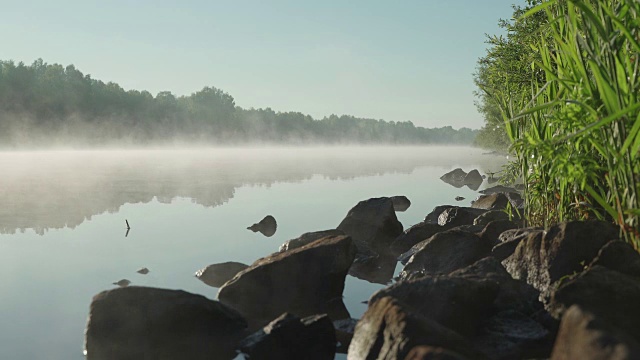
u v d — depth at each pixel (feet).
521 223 25.53
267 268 19.67
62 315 18.02
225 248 29.73
